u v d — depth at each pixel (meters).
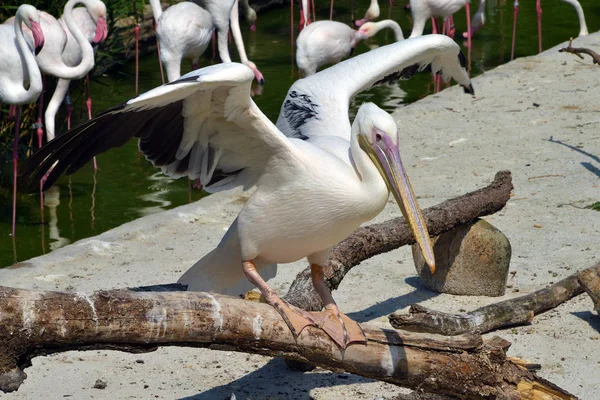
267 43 15.23
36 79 9.38
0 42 9.45
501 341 4.71
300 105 5.46
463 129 10.21
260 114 4.41
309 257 4.92
